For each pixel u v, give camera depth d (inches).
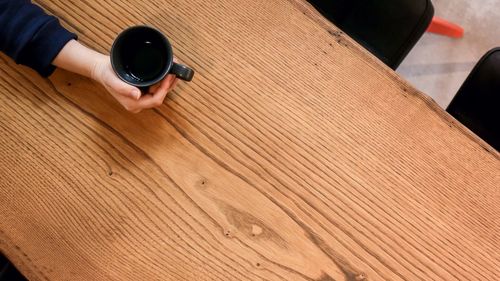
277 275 32.4
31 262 32.1
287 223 32.9
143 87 31.1
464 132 34.2
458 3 66.0
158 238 32.4
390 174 33.6
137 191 32.8
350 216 33.1
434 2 66.1
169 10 34.7
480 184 33.9
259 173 33.2
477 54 65.1
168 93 33.7
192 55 34.2
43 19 32.4
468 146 34.1
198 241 32.5
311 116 33.9
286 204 33.0
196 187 33.0
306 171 33.3
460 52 65.3
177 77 31.6
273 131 33.6
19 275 37.6
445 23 62.9
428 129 34.1
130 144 33.3
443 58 65.1
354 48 34.7
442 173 33.8
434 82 64.6
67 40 32.6
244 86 34.0
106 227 32.5
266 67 34.3
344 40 34.8
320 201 33.1
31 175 32.8
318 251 32.7
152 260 32.3
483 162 34.0
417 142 33.9
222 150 33.4
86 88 33.8
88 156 33.1
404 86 34.4
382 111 34.1
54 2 34.5
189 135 33.5
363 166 33.6
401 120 34.1
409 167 33.7
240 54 34.3
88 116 33.5
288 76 34.2
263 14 34.9
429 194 33.6
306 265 32.6
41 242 32.3
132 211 32.6
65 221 32.5
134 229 32.5
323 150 33.6
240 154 33.4
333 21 44.4
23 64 32.8
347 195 33.3
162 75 30.6
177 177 33.1
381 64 34.5
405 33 42.4
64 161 32.9
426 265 33.0
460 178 33.8
